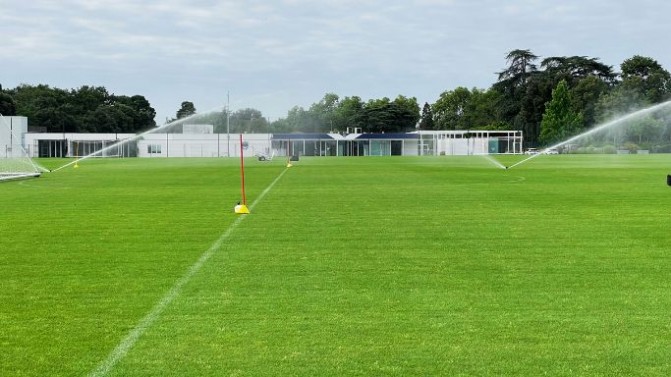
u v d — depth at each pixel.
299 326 7.17
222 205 20.22
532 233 13.78
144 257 11.25
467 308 7.88
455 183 30.31
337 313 7.67
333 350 6.40
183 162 68.62
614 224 15.15
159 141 104.12
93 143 106.62
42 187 29.52
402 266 10.35
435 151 115.75
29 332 7.02
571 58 137.62
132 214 17.83
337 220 16.08
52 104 139.88
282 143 109.44
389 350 6.39
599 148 111.69
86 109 148.88
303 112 156.00
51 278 9.64
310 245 12.37
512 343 6.59
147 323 7.31
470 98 161.00
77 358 6.22
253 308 7.90
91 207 19.91
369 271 9.98
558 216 16.77
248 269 10.16
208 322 7.34
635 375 5.76
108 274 9.88
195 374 5.82
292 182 31.58
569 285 9.02
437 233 13.84
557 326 7.13
